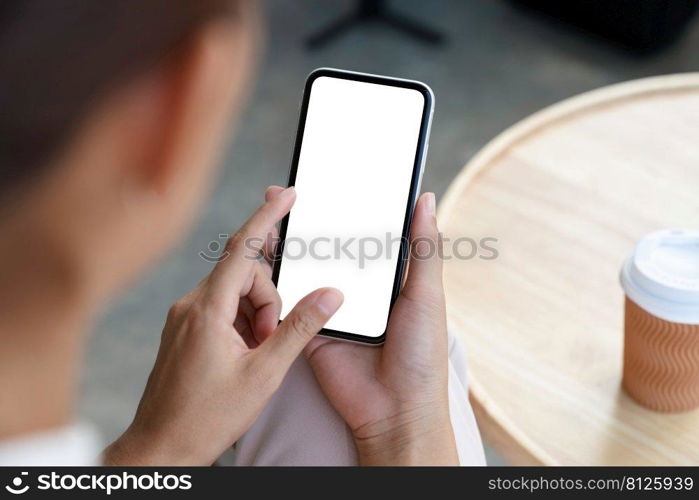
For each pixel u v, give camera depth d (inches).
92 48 5.4
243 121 81.7
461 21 95.0
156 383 20.4
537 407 28.7
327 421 21.9
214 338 19.8
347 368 22.0
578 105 40.6
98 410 58.1
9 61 5.3
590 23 87.6
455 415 22.8
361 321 23.5
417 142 24.2
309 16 96.3
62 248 6.2
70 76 5.4
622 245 34.0
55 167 5.6
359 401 21.4
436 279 22.1
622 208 35.6
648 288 24.3
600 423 28.0
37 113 5.4
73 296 6.7
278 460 22.0
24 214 5.8
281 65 88.9
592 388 29.0
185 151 6.2
